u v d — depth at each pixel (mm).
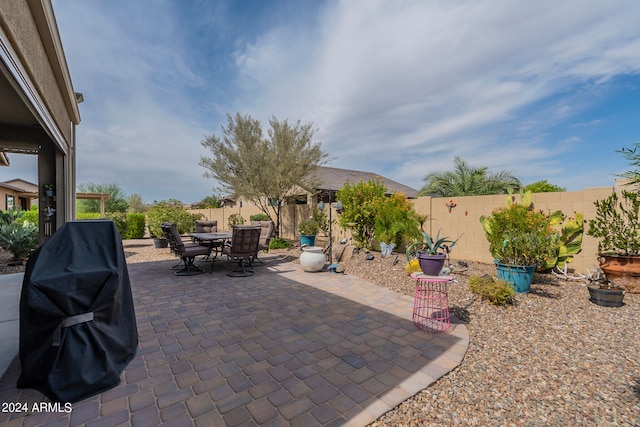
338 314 3906
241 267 6465
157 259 8562
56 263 2164
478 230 6914
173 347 2951
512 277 4504
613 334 3123
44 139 5383
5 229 6719
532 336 3131
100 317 2287
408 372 2479
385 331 3338
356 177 20703
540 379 2365
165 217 11375
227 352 2846
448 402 2107
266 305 4285
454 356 2740
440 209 7605
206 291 5043
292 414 1966
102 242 2436
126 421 1893
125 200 24750
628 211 4660
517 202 6191
